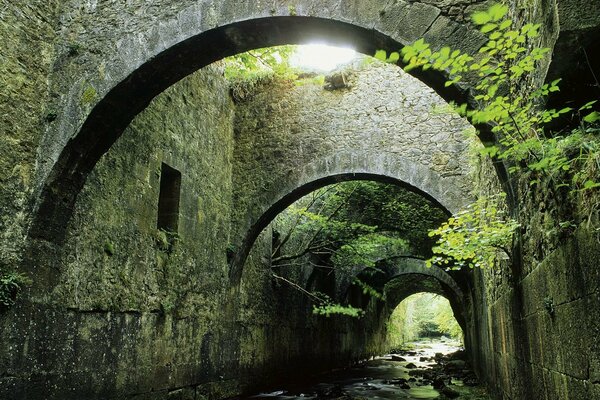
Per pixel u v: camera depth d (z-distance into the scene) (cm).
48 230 480
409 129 849
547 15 273
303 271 1291
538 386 355
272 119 929
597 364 223
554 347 302
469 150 683
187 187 756
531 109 317
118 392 565
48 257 479
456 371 1448
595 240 217
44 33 512
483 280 801
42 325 464
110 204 574
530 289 369
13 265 446
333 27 466
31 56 494
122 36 508
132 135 624
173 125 726
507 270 481
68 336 496
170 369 675
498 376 624
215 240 840
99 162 559
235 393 872
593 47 260
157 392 640
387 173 839
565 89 290
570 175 252
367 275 1759
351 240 1085
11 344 430
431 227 1065
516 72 275
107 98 494
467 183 798
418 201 1061
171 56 501
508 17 391
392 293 2630
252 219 898
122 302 583
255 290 996
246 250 910
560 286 280
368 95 886
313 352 1367
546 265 312
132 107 521
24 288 449
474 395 865
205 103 837
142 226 634
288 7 468
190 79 788
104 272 556
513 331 469
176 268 709
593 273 222
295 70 935
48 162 482
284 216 1159
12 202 454
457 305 1819
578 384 254
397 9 442
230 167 917
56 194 486
